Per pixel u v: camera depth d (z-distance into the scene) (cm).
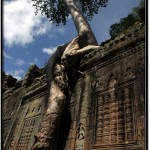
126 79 614
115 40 739
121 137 536
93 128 639
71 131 723
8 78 1777
